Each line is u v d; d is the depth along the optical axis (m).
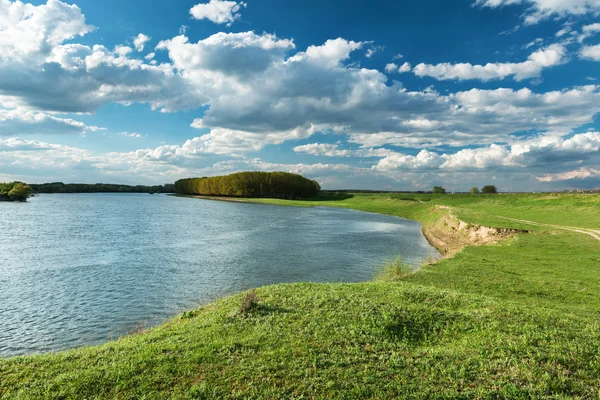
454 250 38.44
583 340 10.23
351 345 10.36
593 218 52.75
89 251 37.75
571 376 8.58
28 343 16.64
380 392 7.95
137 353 9.82
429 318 12.16
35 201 135.75
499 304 13.79
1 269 29.73
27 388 8.16
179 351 9.85
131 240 45.34
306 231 57.81
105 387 8.11
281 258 35.62
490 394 7.90
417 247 44.28
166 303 22.00
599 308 15.77
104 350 10.34
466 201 110.44
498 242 37.53
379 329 11.42
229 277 28.17
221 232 54.28
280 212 99.88
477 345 10.20
